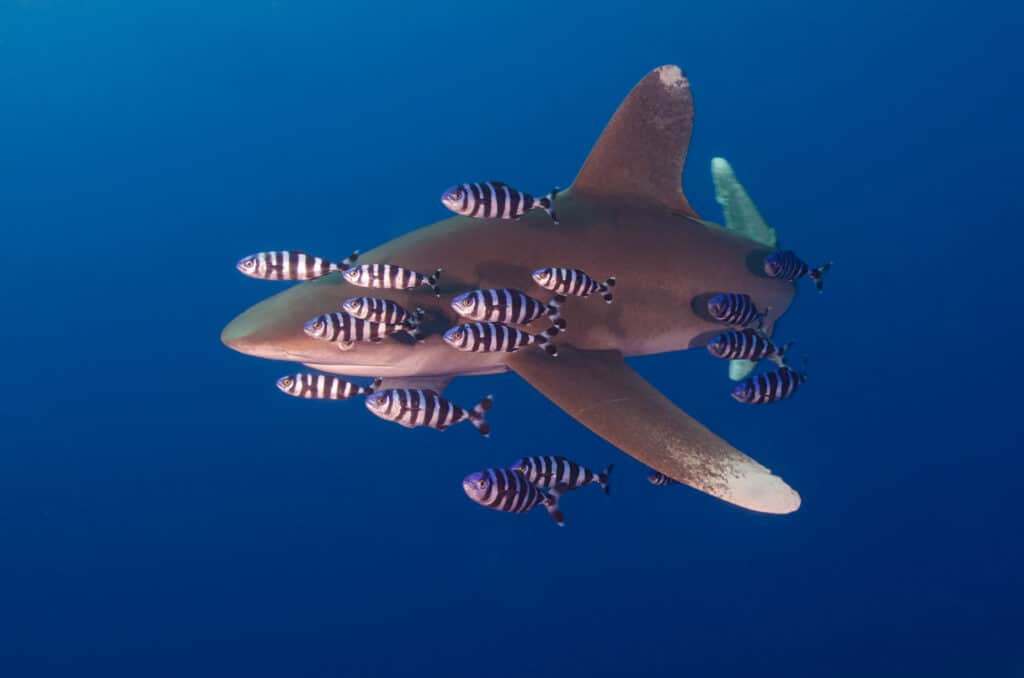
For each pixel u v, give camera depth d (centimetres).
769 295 416
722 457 355
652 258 397
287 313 378
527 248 389
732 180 430
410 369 386
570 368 377
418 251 387
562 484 375
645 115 397
